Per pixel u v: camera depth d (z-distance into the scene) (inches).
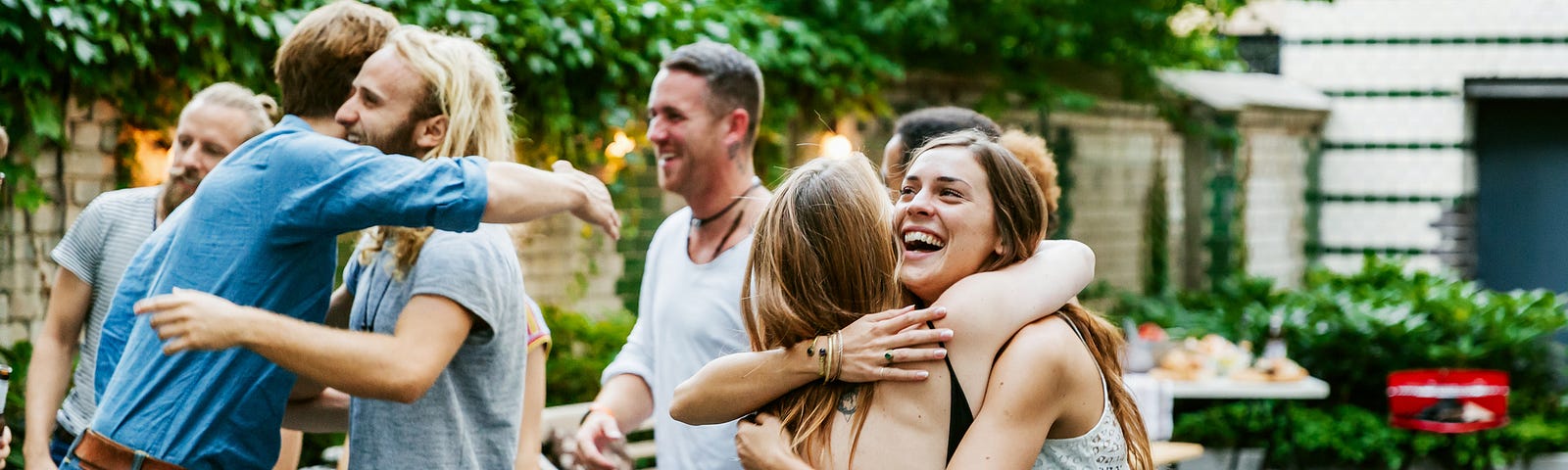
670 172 129.6
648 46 250.2
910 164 87.1
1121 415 86.7
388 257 94.3
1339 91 487.8
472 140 96.5
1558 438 328.8
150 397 88.0
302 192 86.0
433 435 98.5
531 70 227.3
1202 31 423.2
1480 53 473.4
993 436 78.2
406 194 85.0
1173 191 434.0
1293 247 477.7
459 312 92.4
